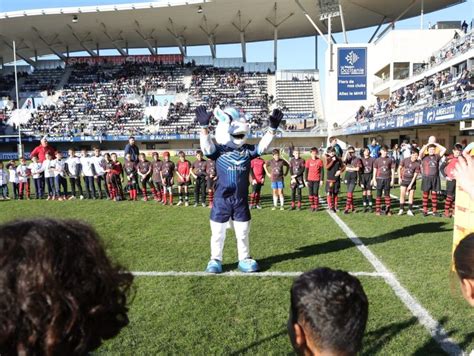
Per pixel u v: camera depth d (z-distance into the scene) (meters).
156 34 55.69
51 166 15.09
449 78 25.95
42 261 0.96
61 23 49.09
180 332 4.11
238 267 6.28
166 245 7.76
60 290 0.97
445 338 3.91
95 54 61.62
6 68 59.81
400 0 42.56
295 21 51.44
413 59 37.91
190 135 47.62
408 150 17.38
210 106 51.03
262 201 14.17
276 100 52.53
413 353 3.65
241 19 50.72
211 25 52.78
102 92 52.81
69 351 1.04
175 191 16.67
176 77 55.34
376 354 3.64
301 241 7.97
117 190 14.64
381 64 40.41
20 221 1.06
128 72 55.97
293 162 12.18
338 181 11.76
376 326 4.16
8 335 0.95
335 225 9.57
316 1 44.50
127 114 49.75
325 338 1.28
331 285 1.32
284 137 48.16
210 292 5.21
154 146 49.78
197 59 59.16
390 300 4.82
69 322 0.99
